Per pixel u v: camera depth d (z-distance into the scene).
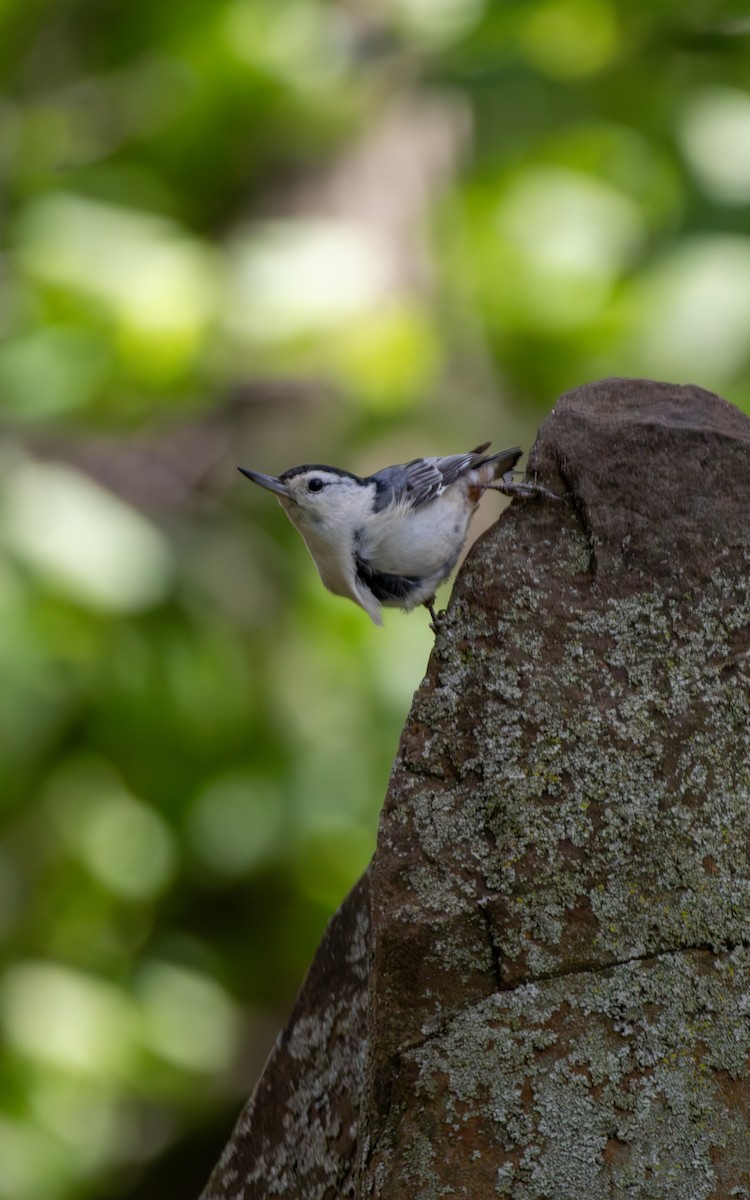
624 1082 4.15
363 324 10.89
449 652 4.54
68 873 11.09
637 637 4.46
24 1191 9.97
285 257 11.04
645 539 4.54
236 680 10.91
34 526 9.77
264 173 12.97
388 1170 4.19
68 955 11.21
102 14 12.50
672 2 10.91
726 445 4.60
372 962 4.41
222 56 11.80
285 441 12.78
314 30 12.09
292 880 11.41
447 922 4.29
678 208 10.41
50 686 9.94
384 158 13.27
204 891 11.43
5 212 11.66
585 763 4.36
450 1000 4.27
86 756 10.66
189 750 10.95
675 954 4.21
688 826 4.28
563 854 4.30
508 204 11.05
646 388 4.89
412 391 11.30
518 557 4.59
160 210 12.08
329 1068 5.10
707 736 4.34
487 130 11.33
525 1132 4.15
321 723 11.19
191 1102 11.33
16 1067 10.38
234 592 11.42
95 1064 10.51
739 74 11.16
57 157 12.16
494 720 4.44
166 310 10.46
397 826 4.41
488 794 4.38
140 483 12.52
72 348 10.57
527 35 11.06
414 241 12.99
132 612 10.07
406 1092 4.22
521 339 10.98
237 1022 11.75
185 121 12.03
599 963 4.23
